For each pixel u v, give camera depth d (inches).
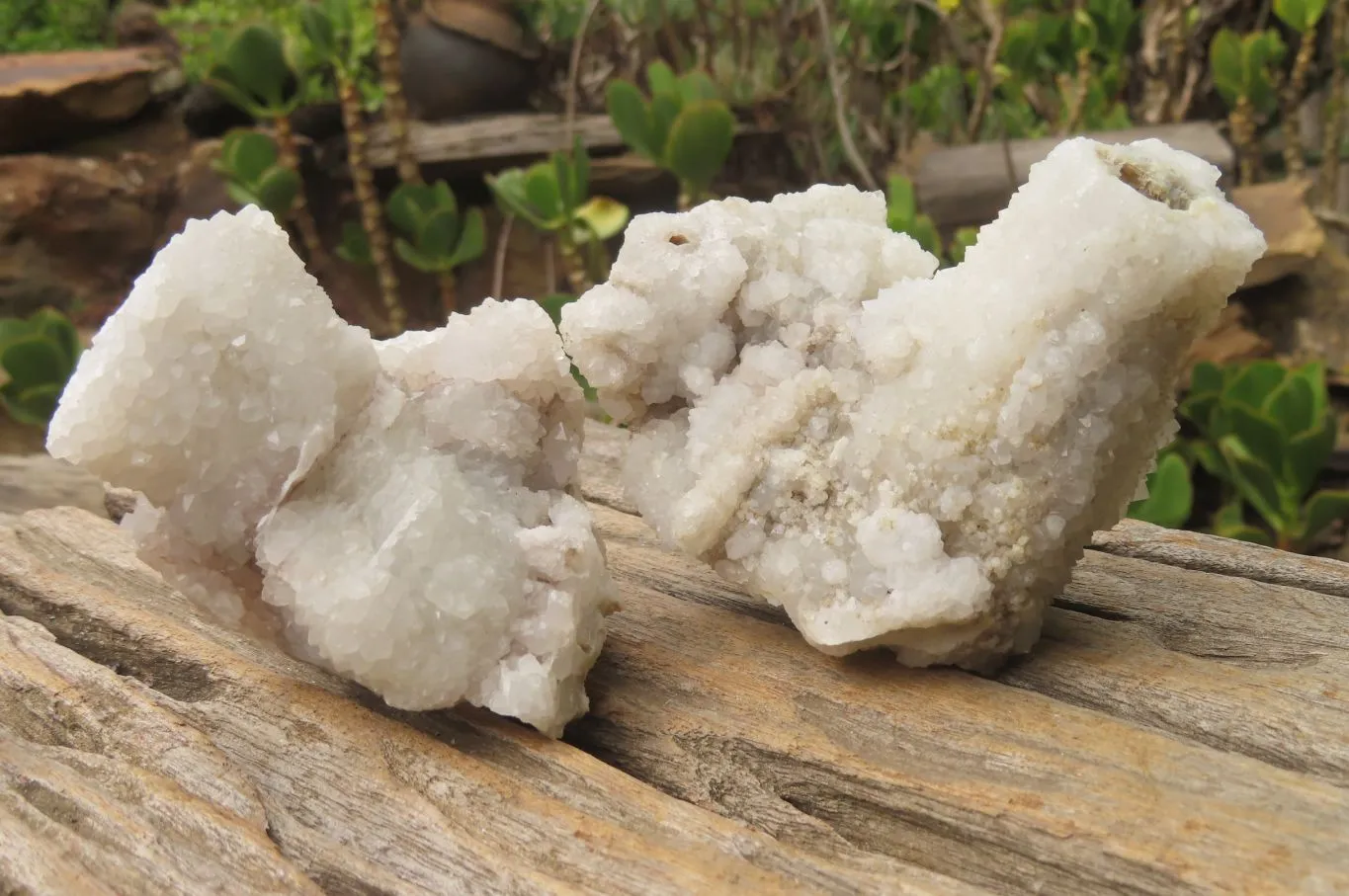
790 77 38.1
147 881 12.5
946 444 13.7
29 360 27.5
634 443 15.0
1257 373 25.6
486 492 14.2
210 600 14.0
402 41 38.4
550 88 41.0
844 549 14.1
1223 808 12.4
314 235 37.3
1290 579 16.0
